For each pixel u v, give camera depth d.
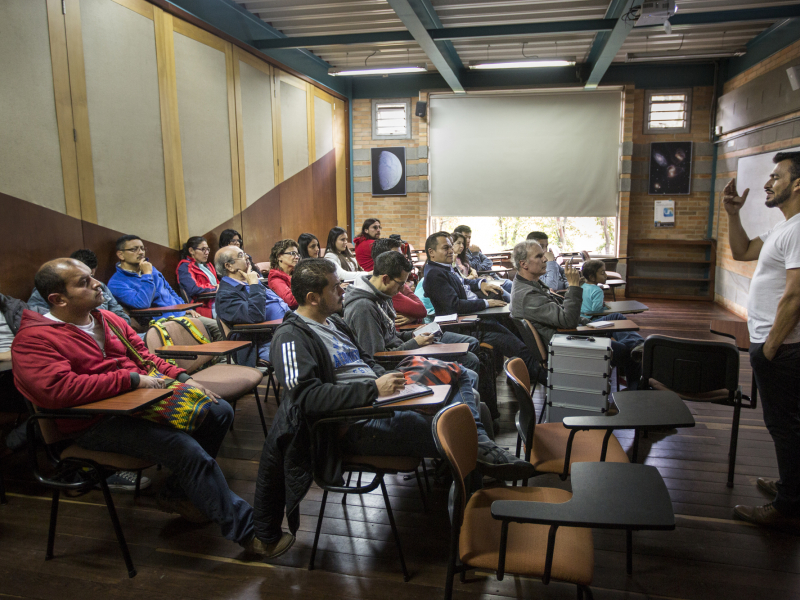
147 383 2.05
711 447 2.99
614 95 8.12
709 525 2.23
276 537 1.97
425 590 1.84
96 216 3.88
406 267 2.56
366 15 5.91
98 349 2.08
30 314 1.97
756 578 1.90
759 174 6.43
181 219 4.79
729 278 7.43
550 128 8.31
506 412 3.57
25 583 1.89
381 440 1.88
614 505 1.28
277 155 6.51
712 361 2.51
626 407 1.87
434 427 1.47
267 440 1.89
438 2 5.51
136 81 4.23
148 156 4.39
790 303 1.97
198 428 2.23
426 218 8.76
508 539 1.47
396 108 8.66
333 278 2.01
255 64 5.97
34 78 3.40
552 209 8.48
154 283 4.14
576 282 3.15
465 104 8.47
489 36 5.68
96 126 3.87
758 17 5.43
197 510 2.16
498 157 8.49
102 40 3.90
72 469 1.98
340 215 8.51
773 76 6.03
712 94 8.02
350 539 2.14
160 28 4.48
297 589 1.85
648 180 8.32
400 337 2.95
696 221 8.30
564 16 5.81
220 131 5.35
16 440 2.36
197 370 3.04
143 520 2.29
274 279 4.27
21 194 3.34
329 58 7.66
